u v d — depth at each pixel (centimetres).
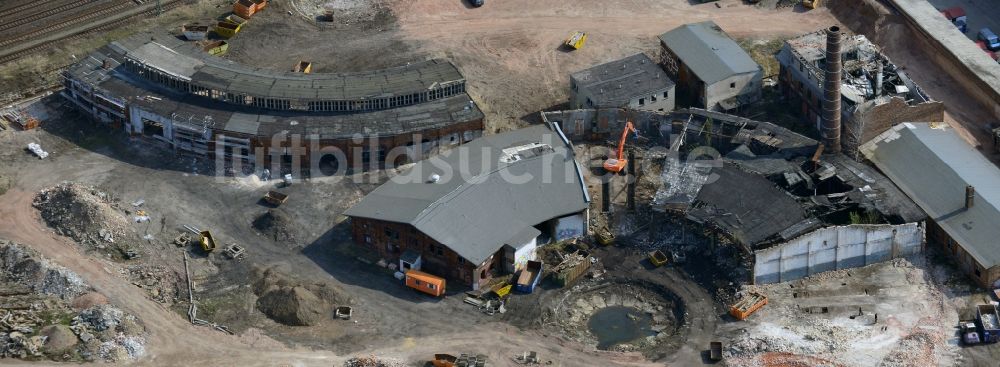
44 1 19650
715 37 17825
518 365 13288
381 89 16562
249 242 14988
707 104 17088
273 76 16888
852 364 13088
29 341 13200
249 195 15725
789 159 15625
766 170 15425
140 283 14300
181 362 13262
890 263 14575
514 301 14212
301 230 15175
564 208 14888
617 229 15238
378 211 14675
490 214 14650
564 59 18525
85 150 16475
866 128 15938
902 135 15875
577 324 14000
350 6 19825
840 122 15775
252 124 16138
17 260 14350
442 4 19812
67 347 13225
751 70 17088
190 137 16225
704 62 17262
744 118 16388
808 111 16962
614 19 19438
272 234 15100
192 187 15838
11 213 15212
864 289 14200
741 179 15200
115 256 14688
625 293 14412
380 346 13538
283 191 15788
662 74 17062
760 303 13925
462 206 14662
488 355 13412
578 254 14812
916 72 18075
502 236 14412
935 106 16125
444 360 13175
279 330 13725
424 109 16525
